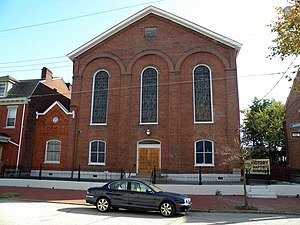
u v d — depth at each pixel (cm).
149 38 2595
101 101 2583
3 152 2712
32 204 1388
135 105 2475
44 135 2648
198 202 1497
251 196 1698
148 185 1177
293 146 2598
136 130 2417
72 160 2472
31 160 2688
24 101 2789
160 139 2356
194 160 2259
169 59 2497
